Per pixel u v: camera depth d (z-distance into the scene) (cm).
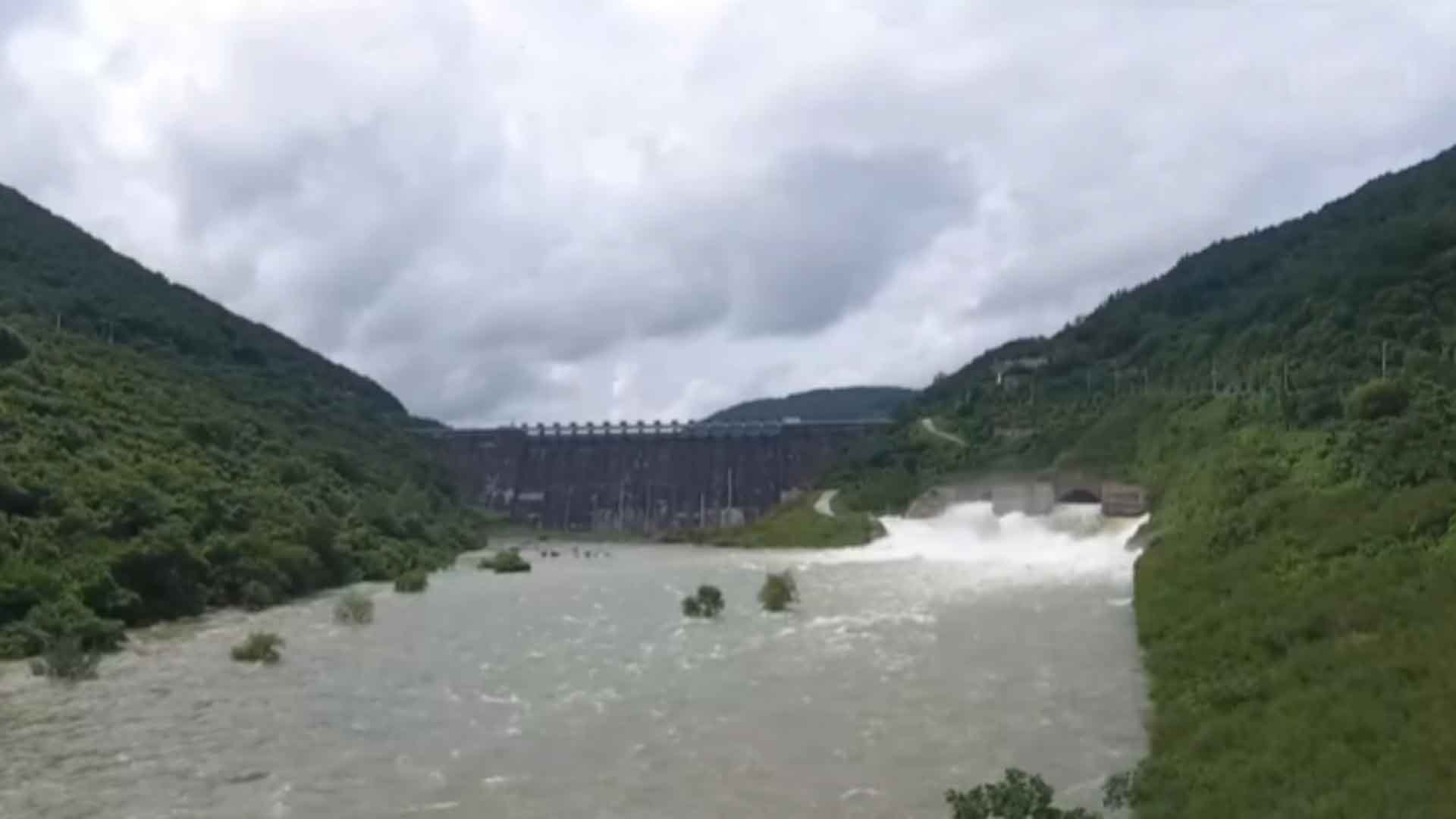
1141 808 2697
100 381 10075
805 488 18025
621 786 3200
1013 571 8194
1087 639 5169
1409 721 2628
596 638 5734
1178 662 4038
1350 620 3572
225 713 4128
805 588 7506
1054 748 3459
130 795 3155
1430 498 4566
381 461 15350
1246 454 7319
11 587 5494
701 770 3334
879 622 5931
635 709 4112
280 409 14825
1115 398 13850
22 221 18000
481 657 5225
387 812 3005
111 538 6625
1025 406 16125
